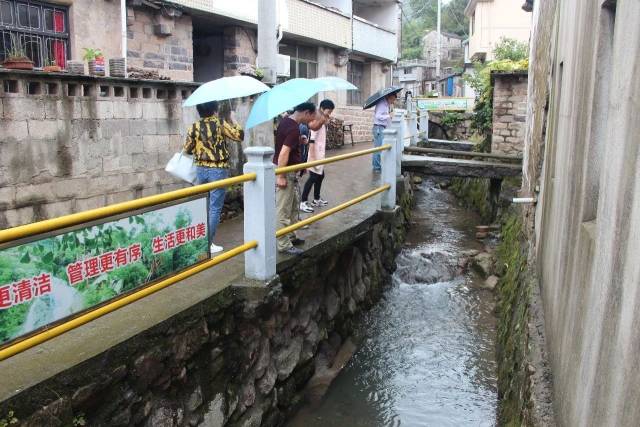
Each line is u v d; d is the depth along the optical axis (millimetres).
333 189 8953
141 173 5801
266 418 4730
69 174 5004
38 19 7629
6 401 2576
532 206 7129
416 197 15750
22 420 2646
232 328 4254
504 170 10320
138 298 3244
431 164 10633
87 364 2982
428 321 7453
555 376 3637
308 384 5633
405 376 6016
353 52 18094
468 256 9570
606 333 2264
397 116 10305
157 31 10086
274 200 4418
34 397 2705
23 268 2635
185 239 3697
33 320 2697
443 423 5156
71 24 8000
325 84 5422
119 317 3572
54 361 2955
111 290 3135
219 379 4168
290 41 15359
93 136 5227
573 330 3072
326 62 16859
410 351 6594
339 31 16672
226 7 11391
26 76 4547
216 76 13000
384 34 20031
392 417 5234
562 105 4773
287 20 13945
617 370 2045
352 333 6859
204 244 3889
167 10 10062
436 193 16656
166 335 3559
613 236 2293
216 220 4980
